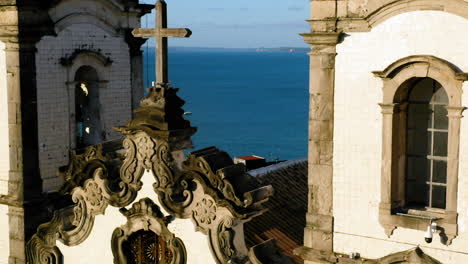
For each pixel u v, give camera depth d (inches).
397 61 673.6
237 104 6707.7
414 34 672.4
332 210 722.2
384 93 686.5
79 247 837.8
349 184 711.7
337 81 709.3
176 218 767.7
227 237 737.0
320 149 721.6
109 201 802.2
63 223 845.2
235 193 724.7
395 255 690.2
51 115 914.1
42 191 908.6
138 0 1019.3
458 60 656.4
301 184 1067.9
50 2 890.7
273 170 1067.9
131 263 813.2
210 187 736.3
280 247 874.8
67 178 827.4
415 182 712.4
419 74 669.9
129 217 791.1
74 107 943.0
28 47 873.5
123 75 1005.2
